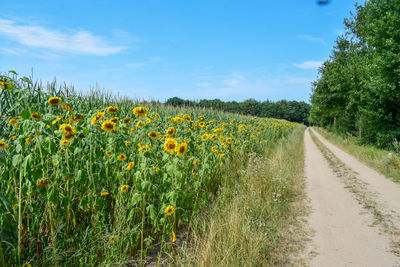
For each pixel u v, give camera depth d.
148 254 3.62
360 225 5.03
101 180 3.41
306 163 12.21
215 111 17.78
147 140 3.84
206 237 3.75
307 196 6.88
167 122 5.32
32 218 3.03
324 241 4.34
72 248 3.17
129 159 3.88
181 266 3.13
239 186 5.83
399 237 4.50
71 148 3.14
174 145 3.42
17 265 2.52
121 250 3.33
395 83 14.91
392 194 7.09
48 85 5.48
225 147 6.55
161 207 3.39
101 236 3.10
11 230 2.13
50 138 2.74
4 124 3.63
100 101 7.38
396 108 16.25
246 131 9.61
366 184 8.18
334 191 7.41
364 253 3.98
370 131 17.30
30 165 2.43
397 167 10.05
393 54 14.05
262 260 3.56
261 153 10.86
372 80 15.87
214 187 6.07
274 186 6.43
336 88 25.53
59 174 3.00
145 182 3.13
